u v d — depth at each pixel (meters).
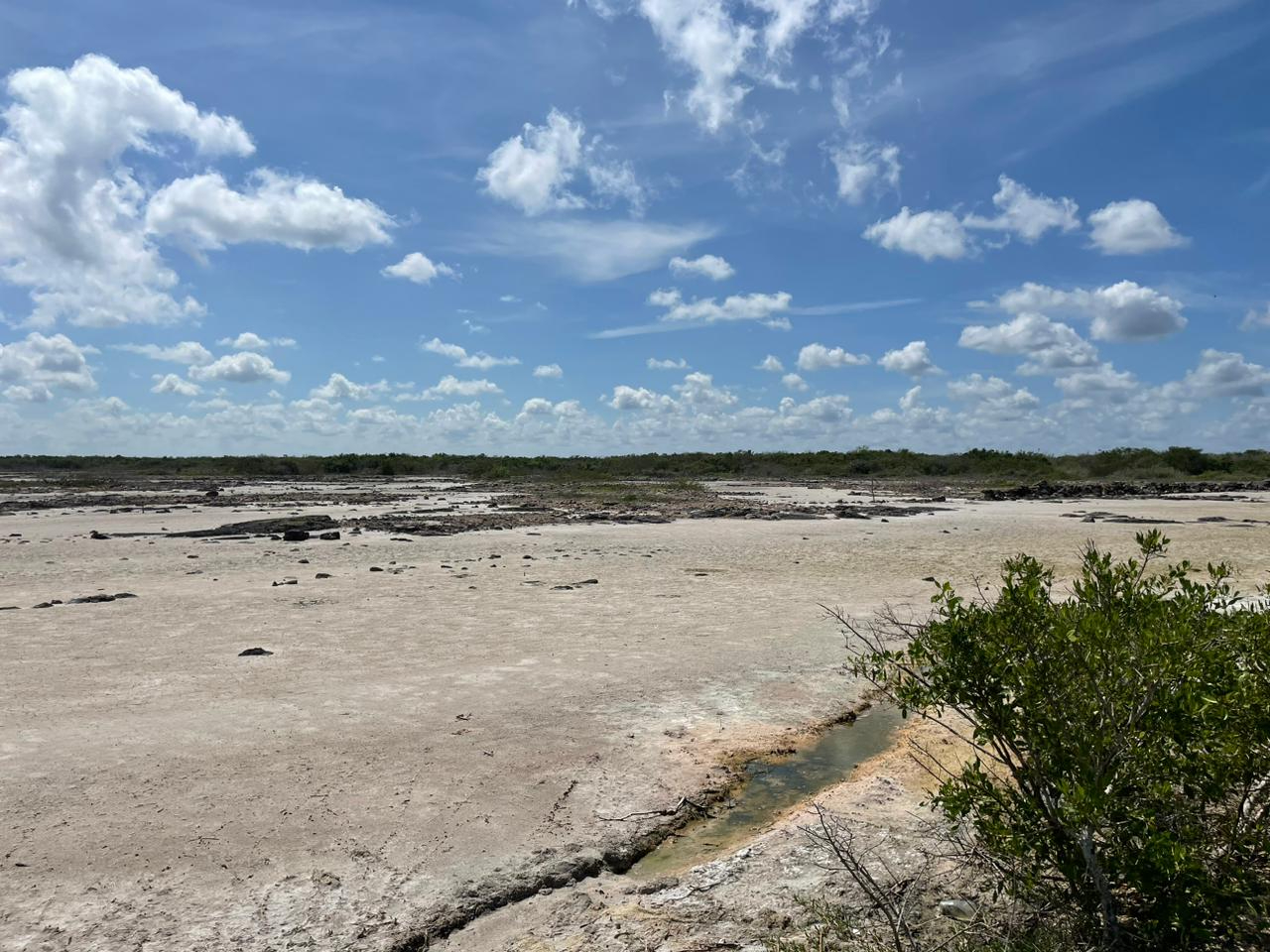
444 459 94.25
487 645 9.99
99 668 8.79
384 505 37.31
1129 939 3.53
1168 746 3.56
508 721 7.17
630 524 27.31
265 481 68.81
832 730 7.27
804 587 14.27
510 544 20.97
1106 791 3.43
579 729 7.02
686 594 13.56
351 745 6.54
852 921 4.01
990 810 3.91
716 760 6.43
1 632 10.58
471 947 4.00
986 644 3.83
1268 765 3.62
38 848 4.80
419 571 16.17
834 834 4.94
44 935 3.98
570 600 13.02
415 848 4.90
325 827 5.14
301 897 4.36
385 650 9.71
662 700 7.84
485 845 4.96
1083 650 3.61
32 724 6.95
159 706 7.47
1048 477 67.06
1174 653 3.51
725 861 4.77
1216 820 3.84
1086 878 3.67
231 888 4.43
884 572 15.99
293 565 17.12
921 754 6.57
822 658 9.37
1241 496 43.12
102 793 5.56
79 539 22.27
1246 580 14.23
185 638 10.28
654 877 4.75
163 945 3.92
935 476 74.25
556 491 48.69
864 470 79.75
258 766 6.08
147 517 30.42
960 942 3.74
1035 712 3.71
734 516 30.25
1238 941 3.46
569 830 5.19
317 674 8.60
